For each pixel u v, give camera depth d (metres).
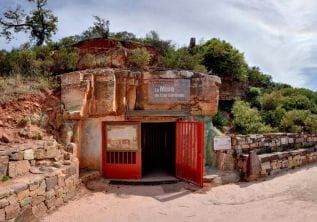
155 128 14.93
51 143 8.52
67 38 15.12
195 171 9.67
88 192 8.75
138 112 10.29
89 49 13.99
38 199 6.63
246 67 19.31
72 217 6.91
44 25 18.06
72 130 9.63
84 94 9.56
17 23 17.83
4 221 5.54
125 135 10.20
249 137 11.23
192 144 9.84
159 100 10.59
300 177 10.33
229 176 10.13
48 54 13.02
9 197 5.70
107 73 10.00
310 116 14.41
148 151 14.88
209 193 8.93
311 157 12.67
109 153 10.23
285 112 15.16
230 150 10.83
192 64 13.18
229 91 16.72
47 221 6.55
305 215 6.88
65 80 10.09
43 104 9.63
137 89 10.62
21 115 8.84
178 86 10.73
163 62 13.12
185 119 10.72
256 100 17.19
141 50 12.67
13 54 12.19
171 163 13.68
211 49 16.64
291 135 12.59
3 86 9.66
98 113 10.01
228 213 7.29
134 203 8.06
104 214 7.21
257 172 10.25
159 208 7.71
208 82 11.04
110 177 10.12
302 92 19.05
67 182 8.03
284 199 8.11
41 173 7.26
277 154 11.08
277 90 19.55
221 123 13.85
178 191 9.15
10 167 6.76
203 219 6.93
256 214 7.13
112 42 14.27
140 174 10.21
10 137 7.89
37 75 11.09
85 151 10.12
